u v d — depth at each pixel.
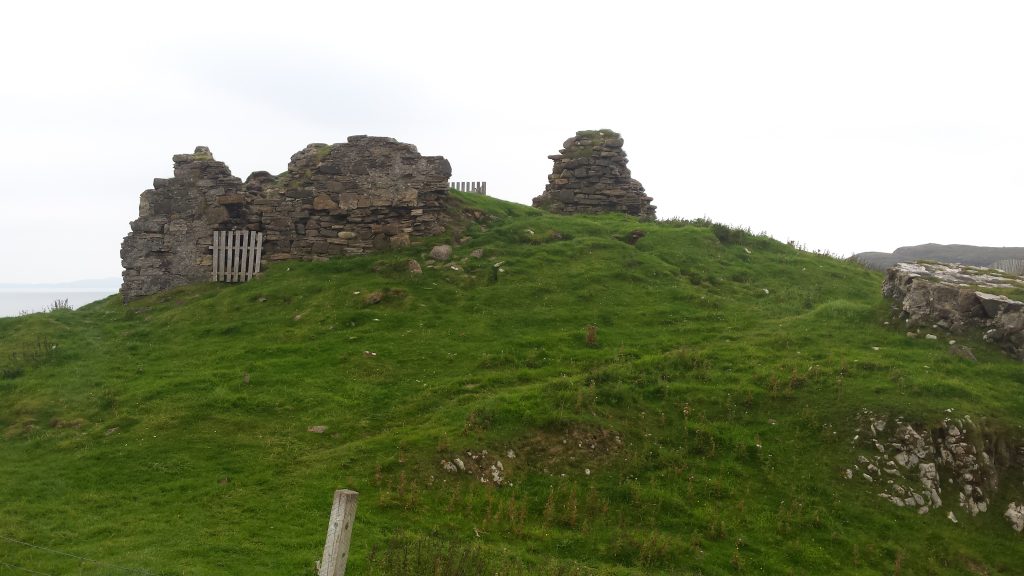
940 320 19.52
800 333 20.53
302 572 10.74
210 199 28.33
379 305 23.81
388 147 28.59
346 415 16.89
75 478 14.34
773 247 30.72
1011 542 13.27
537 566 11.44
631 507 13.65
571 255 27.55
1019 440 14.89
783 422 15.94
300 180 29.39
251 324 23.36
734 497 13.98
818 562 12.44
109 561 10.91
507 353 20.00
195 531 12.08
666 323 22.17
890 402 15.74
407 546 11.41
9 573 10.65
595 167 35.78
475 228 29.91
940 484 14.27
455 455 14.48
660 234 30.00
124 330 24.42
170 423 16.62
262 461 14.84
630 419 16.17
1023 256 66.69
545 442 15.15
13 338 23.52
